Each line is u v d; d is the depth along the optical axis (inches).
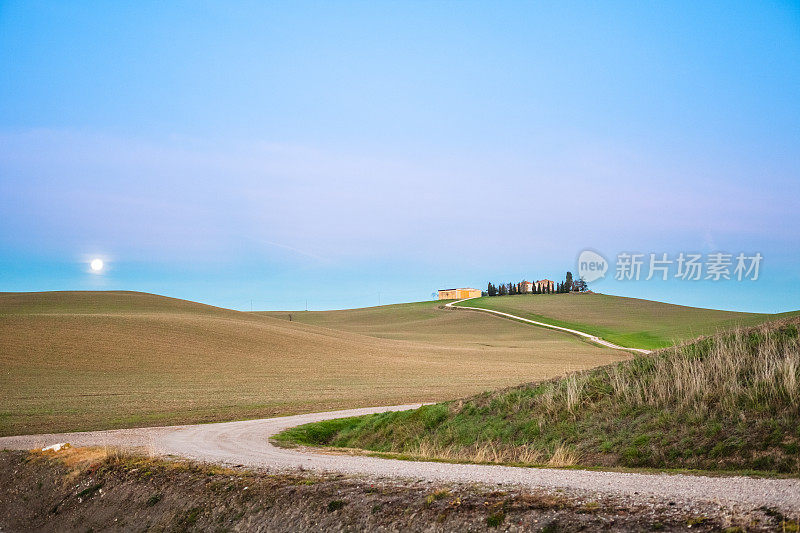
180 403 1531.7
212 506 457.1
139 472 559.8
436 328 5442.9
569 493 361.1
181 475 527.8
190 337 2871.6
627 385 706.8
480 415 807.1
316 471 505.0
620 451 573.0
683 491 354.6
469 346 3865.7
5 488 625.6
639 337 4060.0
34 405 1453.0
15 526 557.0
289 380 2102.6
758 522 281.3
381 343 3722.9
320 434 1011.3
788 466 458.9
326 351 3014.3
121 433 1018.1
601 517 312.7
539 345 3878.0
